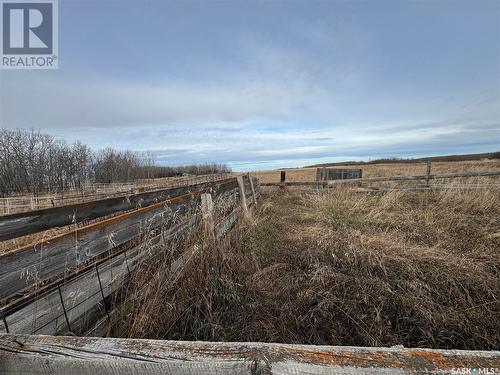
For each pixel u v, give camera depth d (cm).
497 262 314
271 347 60
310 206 686
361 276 271
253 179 870
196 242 263
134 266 203
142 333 172
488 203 573
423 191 811
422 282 256
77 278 161
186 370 58
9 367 63
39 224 140
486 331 203
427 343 201
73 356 62
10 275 120
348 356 57
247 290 246
